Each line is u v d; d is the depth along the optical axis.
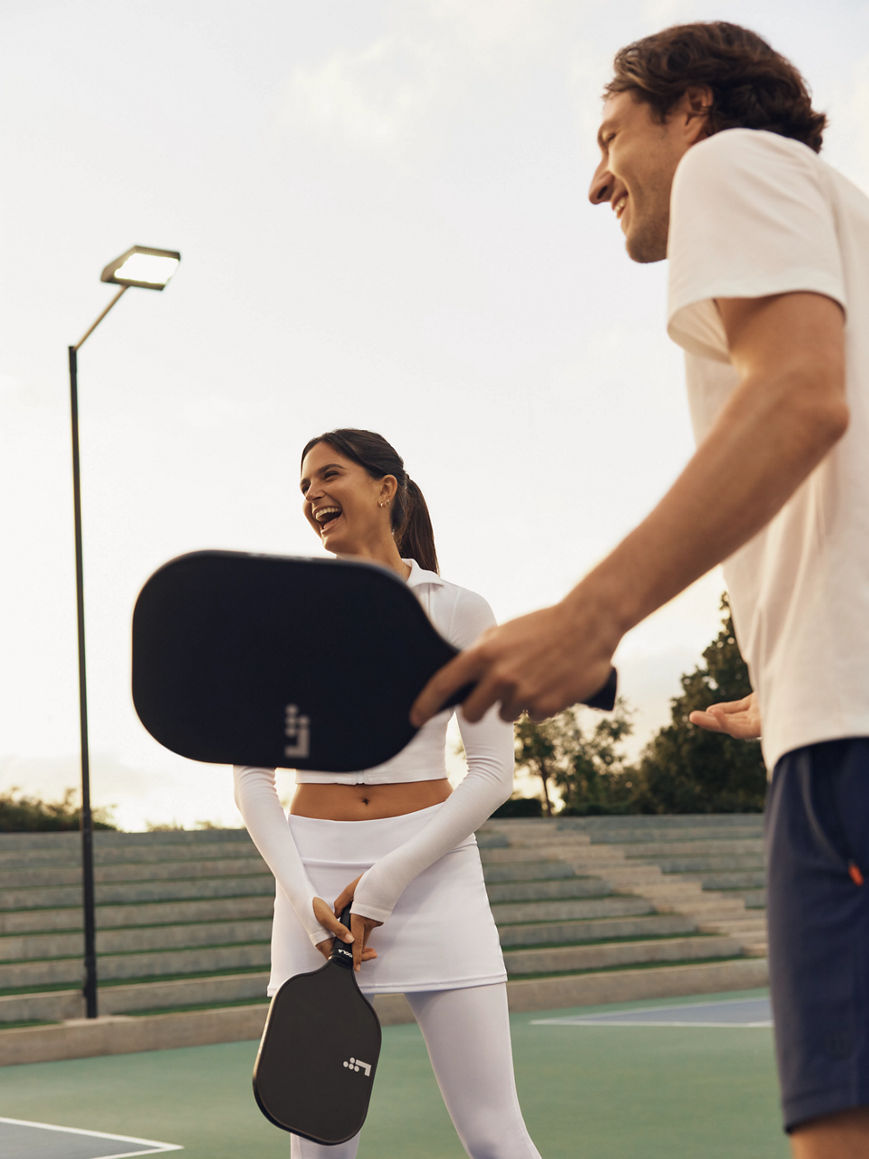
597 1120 6.90
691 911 20.25
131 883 17.28
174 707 0.94
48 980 13.15
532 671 0.96
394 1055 9.81
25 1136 6.73
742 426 1.01
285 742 0.94
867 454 1.14
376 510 3.26
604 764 48.00
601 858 23.12
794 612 1.17
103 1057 10.24
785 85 1.34
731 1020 11.48
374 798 2.98
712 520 1.00
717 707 1.82
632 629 1.00
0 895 16.11
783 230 1.09
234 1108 7.64
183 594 0.93
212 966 14.15
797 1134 1.11
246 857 19.77
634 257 1.43
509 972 14.95
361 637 0.94
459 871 2.96
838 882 1.10
